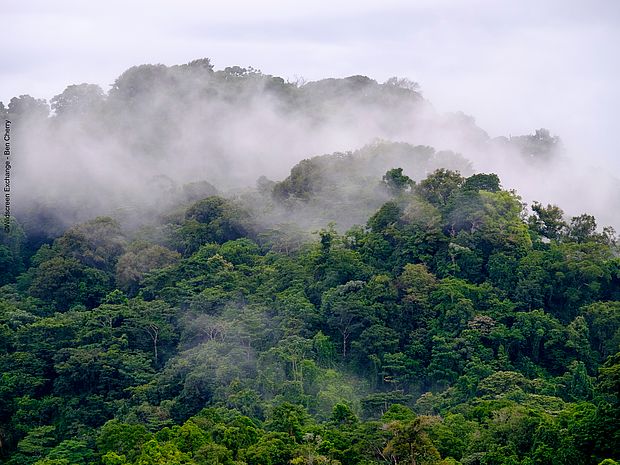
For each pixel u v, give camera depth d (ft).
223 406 375.04
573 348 422.00
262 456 302.45
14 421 396.98
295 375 395.75
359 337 423.64
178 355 434.71
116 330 454.81
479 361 401.08
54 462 330.34
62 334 450.71
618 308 435.12
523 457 294.46
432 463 285.43
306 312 435.12
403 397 375.45
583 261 461.37
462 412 347.36
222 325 435.12
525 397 357.61
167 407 388.78
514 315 432.25
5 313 475.72
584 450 282.15
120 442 337.52
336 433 316.81
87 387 420.77
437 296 440.45
